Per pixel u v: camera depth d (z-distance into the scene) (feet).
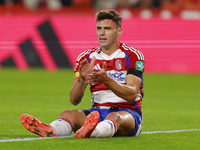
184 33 286.87
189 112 113.29
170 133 71.41
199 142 61.00
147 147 54.80
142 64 62.80
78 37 295.89
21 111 109.60
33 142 56.44
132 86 60.64
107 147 53.16
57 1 331.36
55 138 58.39
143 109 119.75
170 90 177.37
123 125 59.00
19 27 298.56
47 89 174.70
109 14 62.85
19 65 291.38
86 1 328.29
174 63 282.36
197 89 182.39
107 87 57.72
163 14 314.35
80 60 65.98
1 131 71.82
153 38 287.89
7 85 189.98
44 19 300.20
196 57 282.56
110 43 63.36
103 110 62.75
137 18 292.61
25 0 331.36
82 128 57.21
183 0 313.12
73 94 61.46
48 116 99.86
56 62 289.33
